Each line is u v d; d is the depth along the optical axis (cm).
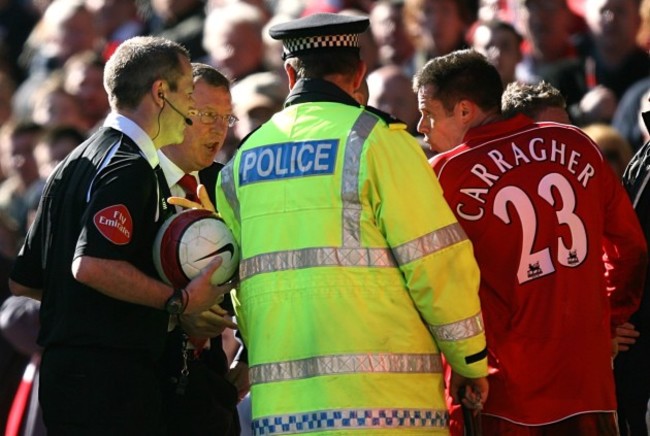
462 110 2103
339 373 1902
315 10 3934
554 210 2042
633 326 2238
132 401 1991
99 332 1984
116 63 2041
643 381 2261
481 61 2112
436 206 1912
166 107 2038
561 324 2033
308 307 1917
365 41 3644
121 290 1955
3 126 4319
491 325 2044
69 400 1984
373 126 1930
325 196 1923
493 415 2044
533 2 3334
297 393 1920
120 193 1967
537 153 2059
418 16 3547
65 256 2003
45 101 3922
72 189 2011
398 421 1905
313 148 1939
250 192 1973
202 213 2022
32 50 4622
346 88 1980
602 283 2078
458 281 1906
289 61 1995
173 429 2105
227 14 3656
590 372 2045
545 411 2030
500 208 2036
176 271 1991
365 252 1912
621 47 3303
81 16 4356
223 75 2214
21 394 2716
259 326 1950
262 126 2005
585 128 2884
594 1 3316
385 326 1912
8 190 3706
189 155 2177
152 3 4291
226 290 2023
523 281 2033
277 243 1941
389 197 1898
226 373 2236
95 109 3950
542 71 3316
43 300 2038
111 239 1952
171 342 2094
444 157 2061
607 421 2067
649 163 2266
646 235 2261
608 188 2109
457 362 1928
